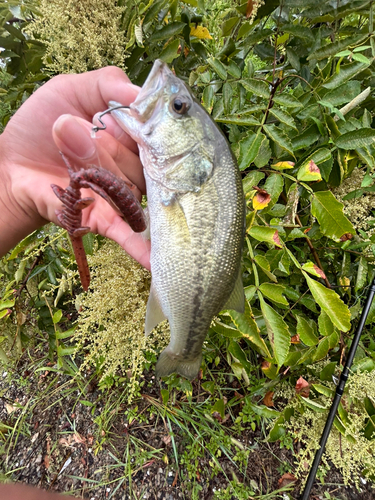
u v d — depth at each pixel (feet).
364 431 1.18
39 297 1.30
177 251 0.81
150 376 1.52
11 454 1.44
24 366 1.65
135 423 1.44
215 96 1.09
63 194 0.68
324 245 1.20
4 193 0.89
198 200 0.81
